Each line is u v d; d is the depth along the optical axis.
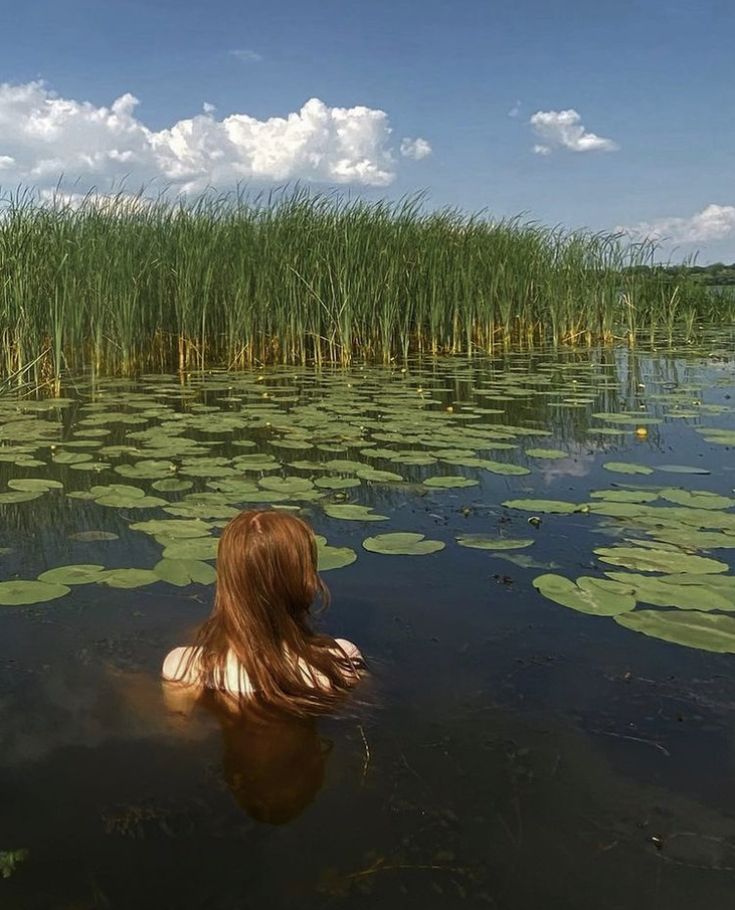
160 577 2.75
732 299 18.56
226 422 5.94
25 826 1.49
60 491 3.94
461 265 11.56
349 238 10.48
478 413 6.56
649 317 16.19
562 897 1.33
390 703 1.96
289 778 1.64
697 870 1.39
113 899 1.32
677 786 1.63
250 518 2.03
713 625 2.38
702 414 6.60
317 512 3.61
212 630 2.06
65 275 7.82
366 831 1.48
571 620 2.44
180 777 1.65
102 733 1.80
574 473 4.48
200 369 9.71
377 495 3.96
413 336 11.92
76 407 6.71
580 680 2.07
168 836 1.47
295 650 2.01
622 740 1.79
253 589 1.98
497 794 1.60
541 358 11.36
